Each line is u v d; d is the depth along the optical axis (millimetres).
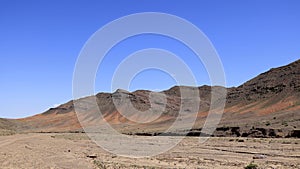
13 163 37781
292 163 35781
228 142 68938
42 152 52781
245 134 86438
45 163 38344
